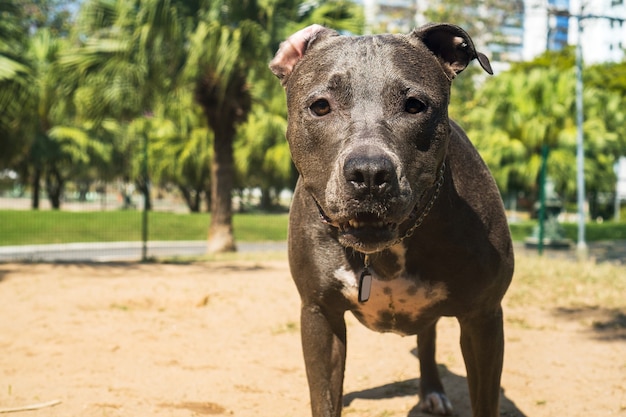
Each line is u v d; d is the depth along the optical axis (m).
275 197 11.43
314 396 0.89
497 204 0.89
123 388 1.31
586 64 9.20
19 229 5.77
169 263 3.30
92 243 5.37
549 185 7.83
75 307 2.03
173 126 9.23
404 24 8.03
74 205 10.74
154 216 6.81
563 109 7.87
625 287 2.33
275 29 3.85
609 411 1.20
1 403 1.21
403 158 0.71
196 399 1.26
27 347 1.60
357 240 0.69
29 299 2.14
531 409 1.22
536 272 2.62
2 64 2.99
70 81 3.86
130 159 9.53
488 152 7.95
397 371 1.46
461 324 0.91
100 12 3.83
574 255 4.16
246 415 1.19
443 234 0.83
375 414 1.22
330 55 0.76
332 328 0.91
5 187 10.40
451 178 0.84
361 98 0.72
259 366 1.49
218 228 4.34
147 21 3.71
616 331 1.76
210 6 3.83
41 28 7.96
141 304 2.11
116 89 3.79
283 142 8.73
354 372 1.46
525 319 1.88
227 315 1.98
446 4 8.12
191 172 9.16
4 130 3.49
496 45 8.65
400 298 0.87
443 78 0.78
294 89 0.79
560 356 1.54
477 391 0.92
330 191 0.69
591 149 8.15
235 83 4.13
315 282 0.87
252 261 3.42
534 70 8.20
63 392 1.28
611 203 10.12
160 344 1.65
